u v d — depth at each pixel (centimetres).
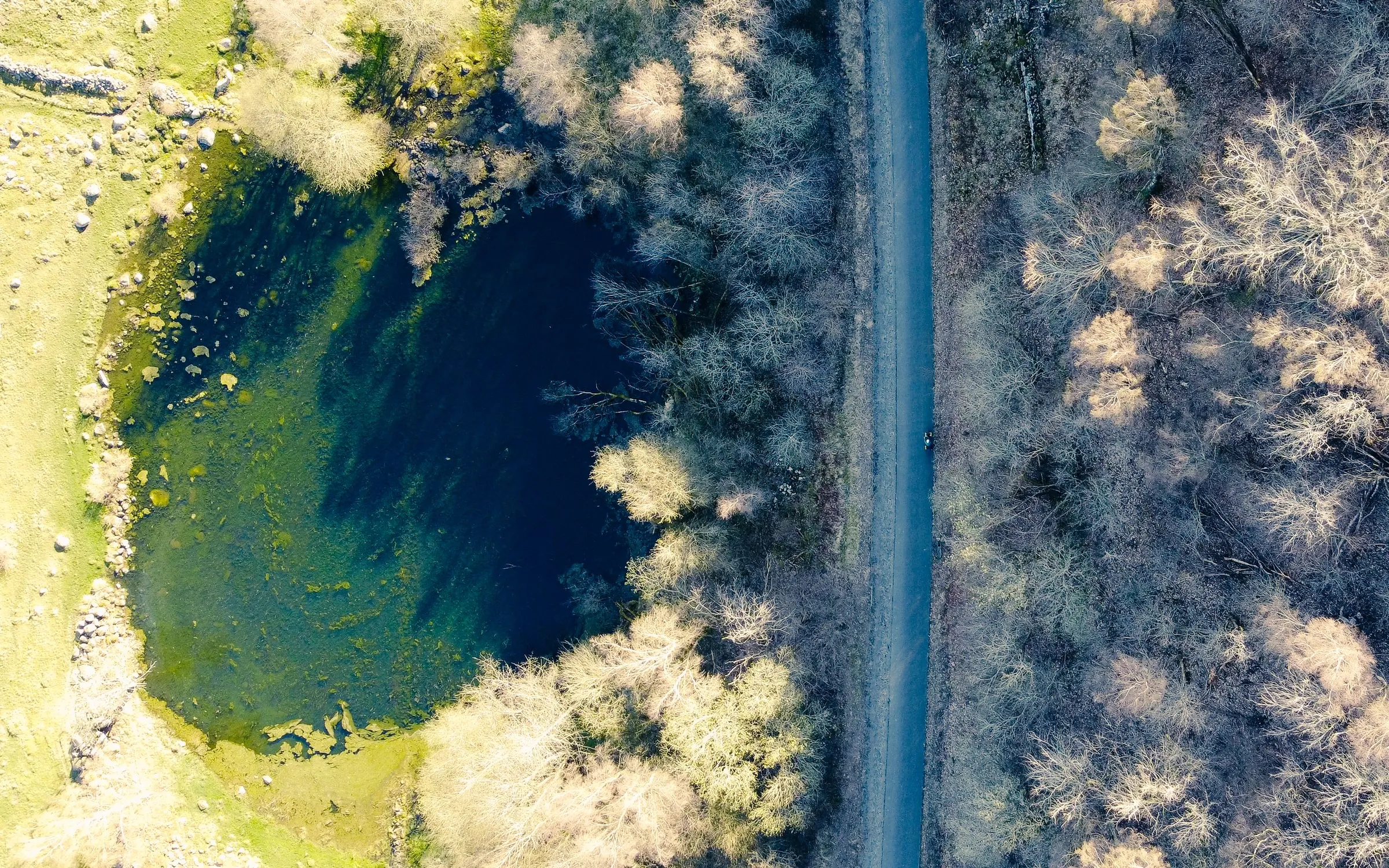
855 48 2945
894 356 2991
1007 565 2841
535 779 2928
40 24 3228
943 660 2998
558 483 3219
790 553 3061
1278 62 2544
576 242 3159
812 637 3053
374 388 3256
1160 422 2706
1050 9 2770
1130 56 2681
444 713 3212
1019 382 2827
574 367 3184
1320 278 2444
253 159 3253
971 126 2884
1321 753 2600
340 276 3244
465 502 3253
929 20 2911
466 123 3170
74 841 3256
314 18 3130
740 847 2958
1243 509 2659
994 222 2867
